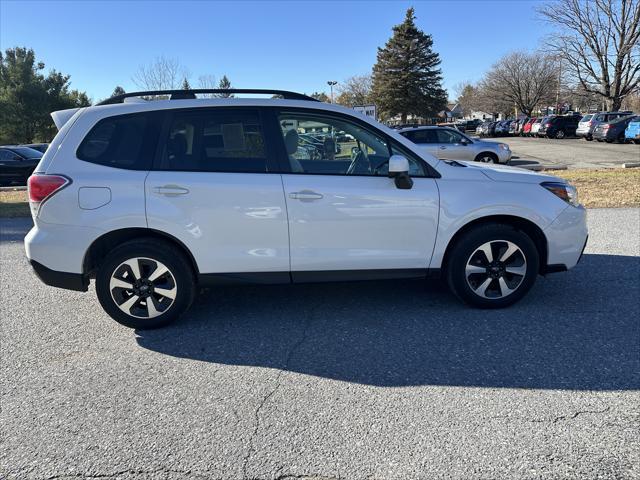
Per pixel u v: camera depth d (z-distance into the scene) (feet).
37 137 146.41
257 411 9.40
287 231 12.82
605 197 31.01
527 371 10.52
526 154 74.79
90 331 13.37
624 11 121.39
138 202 12.38
